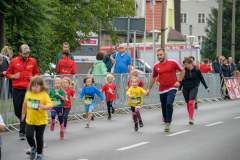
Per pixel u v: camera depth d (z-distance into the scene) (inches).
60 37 2102.6
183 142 794.8
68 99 946.7
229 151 708.7
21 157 679.1
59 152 709.9
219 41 2247.8
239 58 4443.9
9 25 1124.5
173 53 3326.8
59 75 1083.9
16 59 858.8
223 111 1373.0
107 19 2204.7
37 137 647.8
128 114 1307.8
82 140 827.4
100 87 1258.6
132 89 949.2
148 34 4114.2
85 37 2188.7
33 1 1099.9
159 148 737.0
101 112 1264.8
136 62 2691.9
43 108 635.5
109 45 3432.6
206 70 1839.3
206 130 945.5
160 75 951.6
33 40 1797.5
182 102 1686.8
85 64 2401.6
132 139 833.5
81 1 2117.4
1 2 1066.7
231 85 1977.1
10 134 916.6
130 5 2273.6
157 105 1557.6
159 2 4291.3
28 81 861.8
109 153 697.6
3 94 941.8
